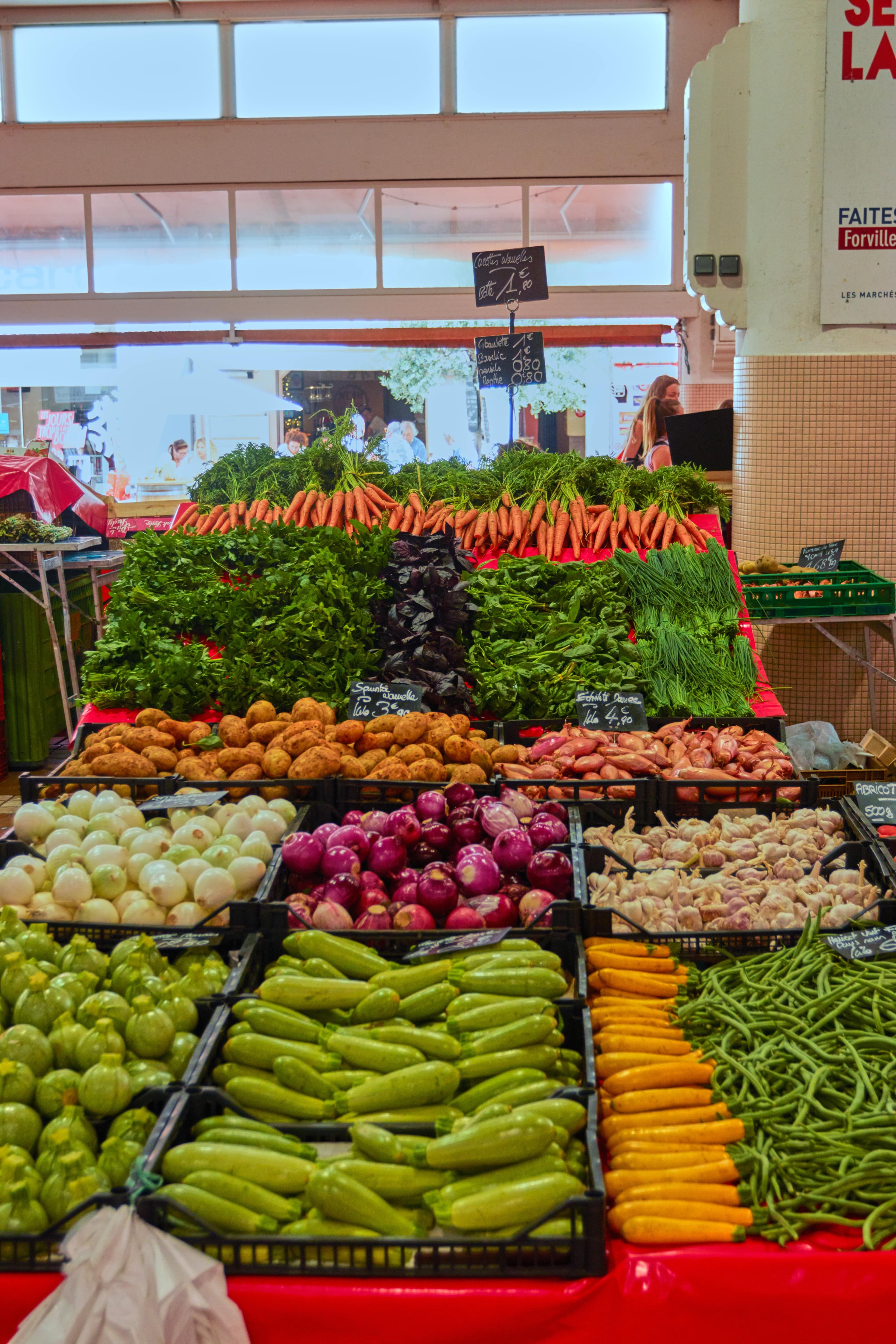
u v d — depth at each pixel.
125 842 3.06
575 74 10.40
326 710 4.00
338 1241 1.90
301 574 4.62
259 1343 1.90
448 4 10.23
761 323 6.07
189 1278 1.85
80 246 10.71
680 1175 2.09
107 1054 2.19
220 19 10.30
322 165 10.51
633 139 10.45
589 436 11.38
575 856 3.05
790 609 5.26
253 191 10.56
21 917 2.81
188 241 10.69
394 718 3.82
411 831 3.05
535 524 5.41
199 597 4.60
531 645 4.43
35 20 10.32
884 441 6.03
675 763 3.83
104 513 8.48
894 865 3.07
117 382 11.08
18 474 7.49
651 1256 1.93
